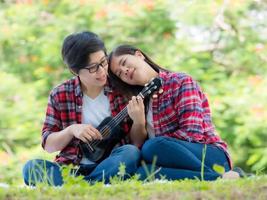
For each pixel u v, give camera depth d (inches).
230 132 499.8
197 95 264.7
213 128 267.0
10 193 195.3
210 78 514.0
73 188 198.1
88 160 266.7
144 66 269.0
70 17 535.8
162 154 246.8
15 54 542.0
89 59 256.4
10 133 517.3
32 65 538.3
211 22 526.0
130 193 191.8
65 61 263.0
